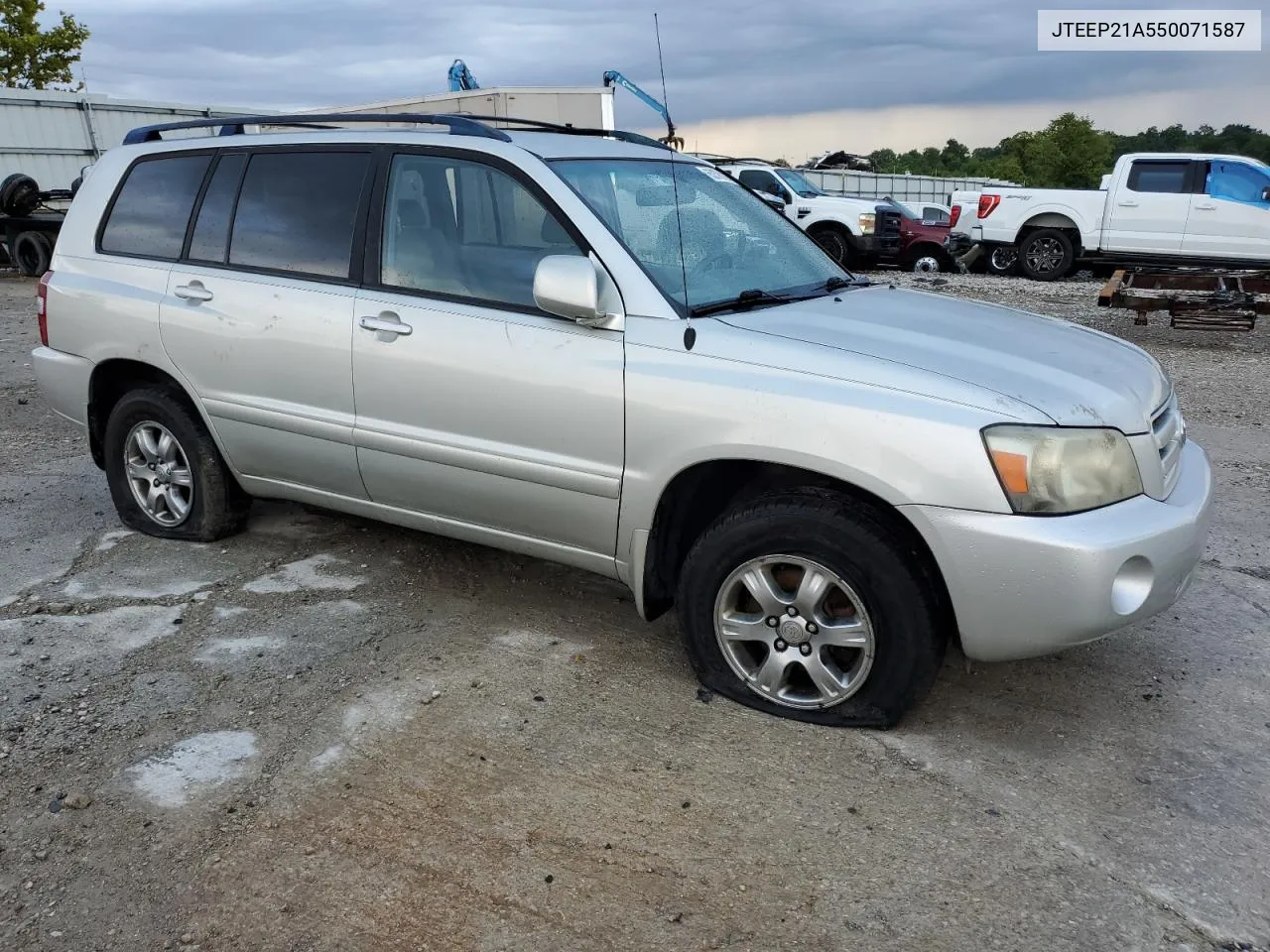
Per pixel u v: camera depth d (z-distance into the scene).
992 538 2.72
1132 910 2.37
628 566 3.39
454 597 4.11
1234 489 5.65
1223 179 15.39
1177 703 3.31
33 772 2.89
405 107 12.62
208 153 4.31
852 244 18.81
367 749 3.00
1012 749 3.04
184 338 4.21
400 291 3.69
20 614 3.91
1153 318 12.46
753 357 3.03
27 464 6.01
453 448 3.56
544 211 3.42
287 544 4.65
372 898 2.40
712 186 4.14
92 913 2.35
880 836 2.63
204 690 3.34
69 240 4.68
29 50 30.42
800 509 2.96
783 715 3.17
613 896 2.41
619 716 3.20
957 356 3.04
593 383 3.23
